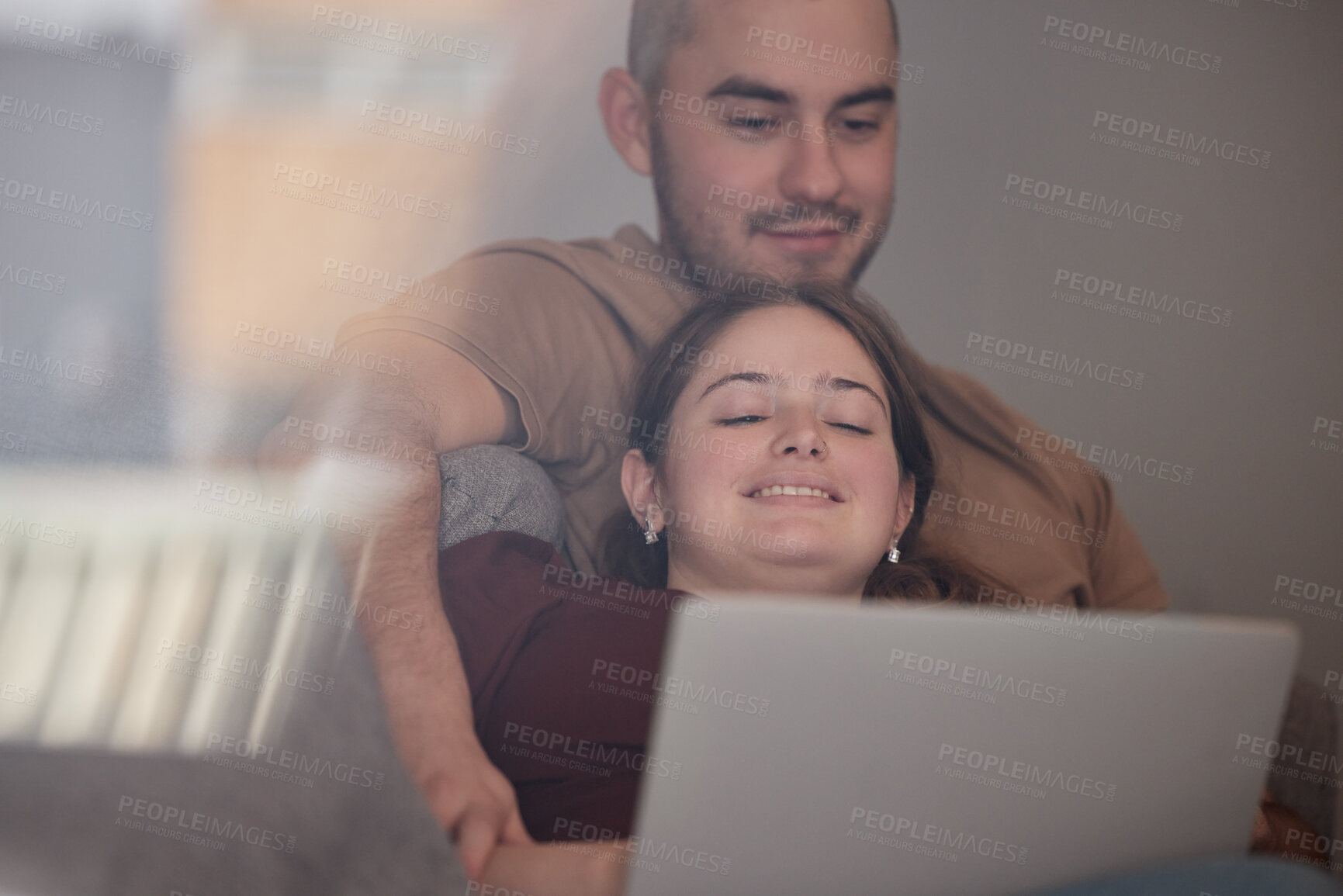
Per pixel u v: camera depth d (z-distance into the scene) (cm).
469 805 191
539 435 206
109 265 197
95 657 192
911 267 221
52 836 184
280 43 199
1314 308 241
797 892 97
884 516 218
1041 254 227
